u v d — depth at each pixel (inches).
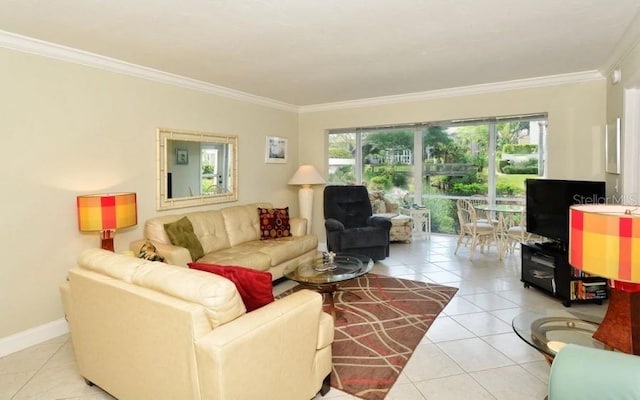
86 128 125.3
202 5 89.0
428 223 257.9
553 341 74.9
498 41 116.6
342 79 163.5
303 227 190.4
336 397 83.6
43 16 94.2
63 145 119.1
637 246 54.5
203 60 133.7
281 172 224.7
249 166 199.3
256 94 194.9
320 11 93.0
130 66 136.8
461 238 219.6
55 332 118.0
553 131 166.7
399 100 201.5
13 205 107.7
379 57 131.6
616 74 131.6
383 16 96.5
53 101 116.1
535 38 114.6
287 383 70.7
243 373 61.1
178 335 62.9
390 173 271.9
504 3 90.1
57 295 118.6
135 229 142.6
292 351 71.3
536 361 97.6
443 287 156.9
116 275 76.1
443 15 96.4
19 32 104.1
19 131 108.3
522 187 233.9
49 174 115.7
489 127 242.2
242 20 98.1
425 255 214.7
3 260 106.0
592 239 58.7
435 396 83.2
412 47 121.3
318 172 231.3
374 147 273.6
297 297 76.1
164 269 71.5
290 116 230.4
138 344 70.4
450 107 189.2
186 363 62.4
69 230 121.3
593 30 108.4
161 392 67.9
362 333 115.1
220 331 61.1
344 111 221.1
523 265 156.6
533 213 157.2
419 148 262.8
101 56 126.2
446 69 148.9
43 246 114.8
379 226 194.9
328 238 196.4
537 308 133.2
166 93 153.4
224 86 175.9
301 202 217.8
